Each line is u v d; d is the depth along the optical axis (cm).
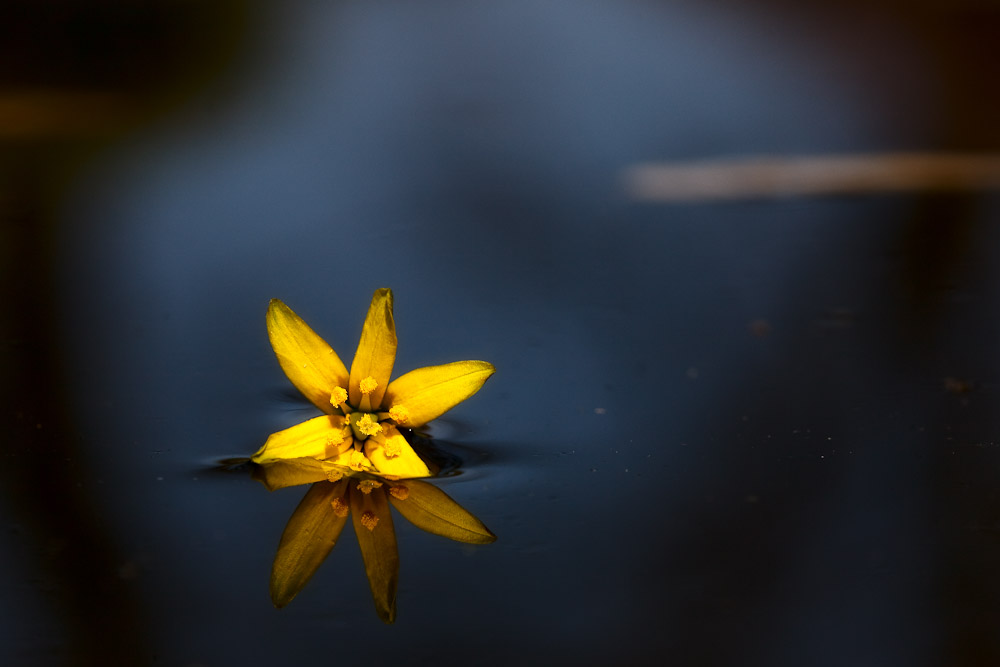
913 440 41
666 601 38
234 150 65
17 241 49
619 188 58
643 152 66
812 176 59
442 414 42
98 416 42
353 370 40
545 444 41
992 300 46
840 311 46
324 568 38
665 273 48
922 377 43
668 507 40
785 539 39
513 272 48
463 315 46
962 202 54
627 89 85
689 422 42
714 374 44
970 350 44
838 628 38
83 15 105
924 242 49
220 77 84
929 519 39
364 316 46
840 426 42
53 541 39
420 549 39
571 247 50
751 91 84
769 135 69
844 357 44
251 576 38
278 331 40
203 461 41
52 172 58
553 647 37
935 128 69
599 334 45
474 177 60
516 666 37
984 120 71
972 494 40
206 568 38
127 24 102
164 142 66
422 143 68
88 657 37
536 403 43
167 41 95
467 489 40
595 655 37
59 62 86
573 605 38
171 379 43
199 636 37
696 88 85
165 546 39
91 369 44
